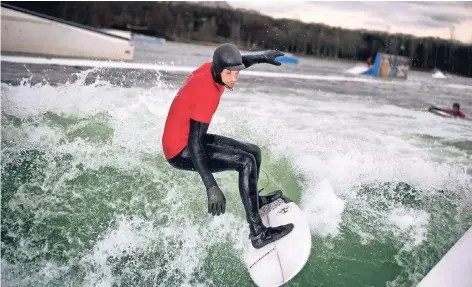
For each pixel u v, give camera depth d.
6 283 2.50
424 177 3.69
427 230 2.94
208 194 1.83
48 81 7.11
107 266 2.61
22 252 2.68
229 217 2.90
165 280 2.53
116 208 2.98
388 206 3.19
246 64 2.17
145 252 2.69
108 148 3.56
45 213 2.93
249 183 2.05
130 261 2.64
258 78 10.55
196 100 1.86
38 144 3.56
